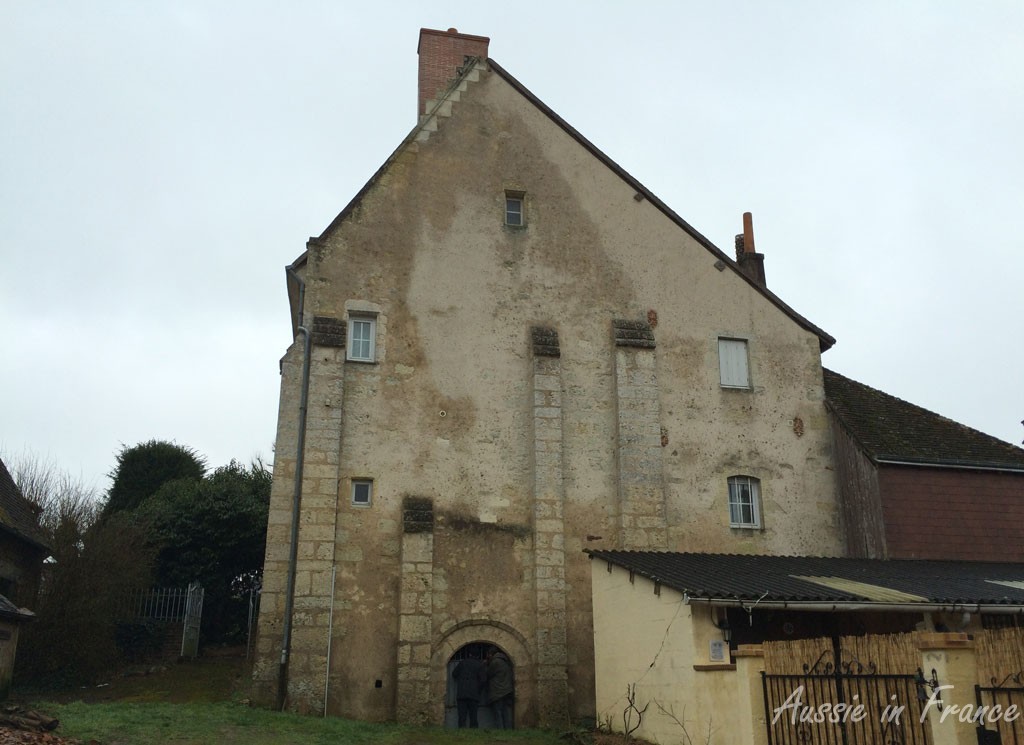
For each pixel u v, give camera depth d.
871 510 17.86
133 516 24.64
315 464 16.14
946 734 7.79
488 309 18.23
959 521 17.94
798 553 18.34
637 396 18.19
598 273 19.12
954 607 12.66
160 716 12.85
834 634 13.70
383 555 16.16
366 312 17.48
